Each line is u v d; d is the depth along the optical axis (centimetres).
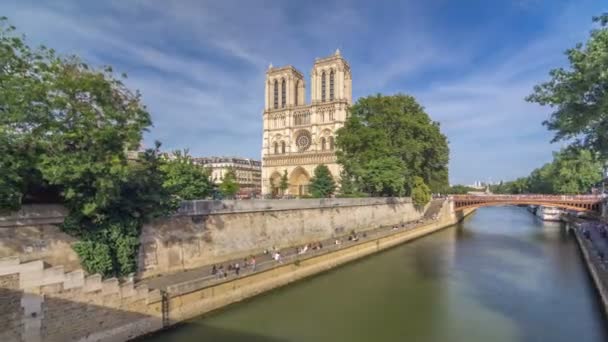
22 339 1912
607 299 2803
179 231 3400
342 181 7956
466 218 11494
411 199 8556
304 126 12750
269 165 13038
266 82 13600
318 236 5391
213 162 16212
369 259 5059
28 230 2345
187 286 2711
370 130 7025
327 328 2709
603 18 2052
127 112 2577
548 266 4656
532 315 3011
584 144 2605
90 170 2266
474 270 4444
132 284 2392
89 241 2561
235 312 2958
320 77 12650
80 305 2134
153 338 2445
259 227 4328
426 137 7694
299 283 3809
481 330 2717
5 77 2134
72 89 2317
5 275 1869
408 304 3250
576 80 2181
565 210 10350
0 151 2080
